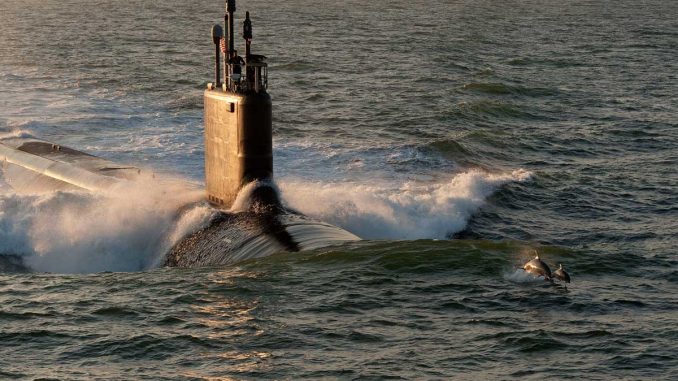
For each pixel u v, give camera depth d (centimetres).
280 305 4519
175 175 7881
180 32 19388
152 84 12281
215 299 4625
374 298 4584
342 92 11912
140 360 3966
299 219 5662
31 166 7644
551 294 4641
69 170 7238
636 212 7025
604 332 4178
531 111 10906
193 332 4231
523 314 4394
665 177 7956
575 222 6831
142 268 5909
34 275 5231
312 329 4231
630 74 13950
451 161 8506
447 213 6806
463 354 3966
